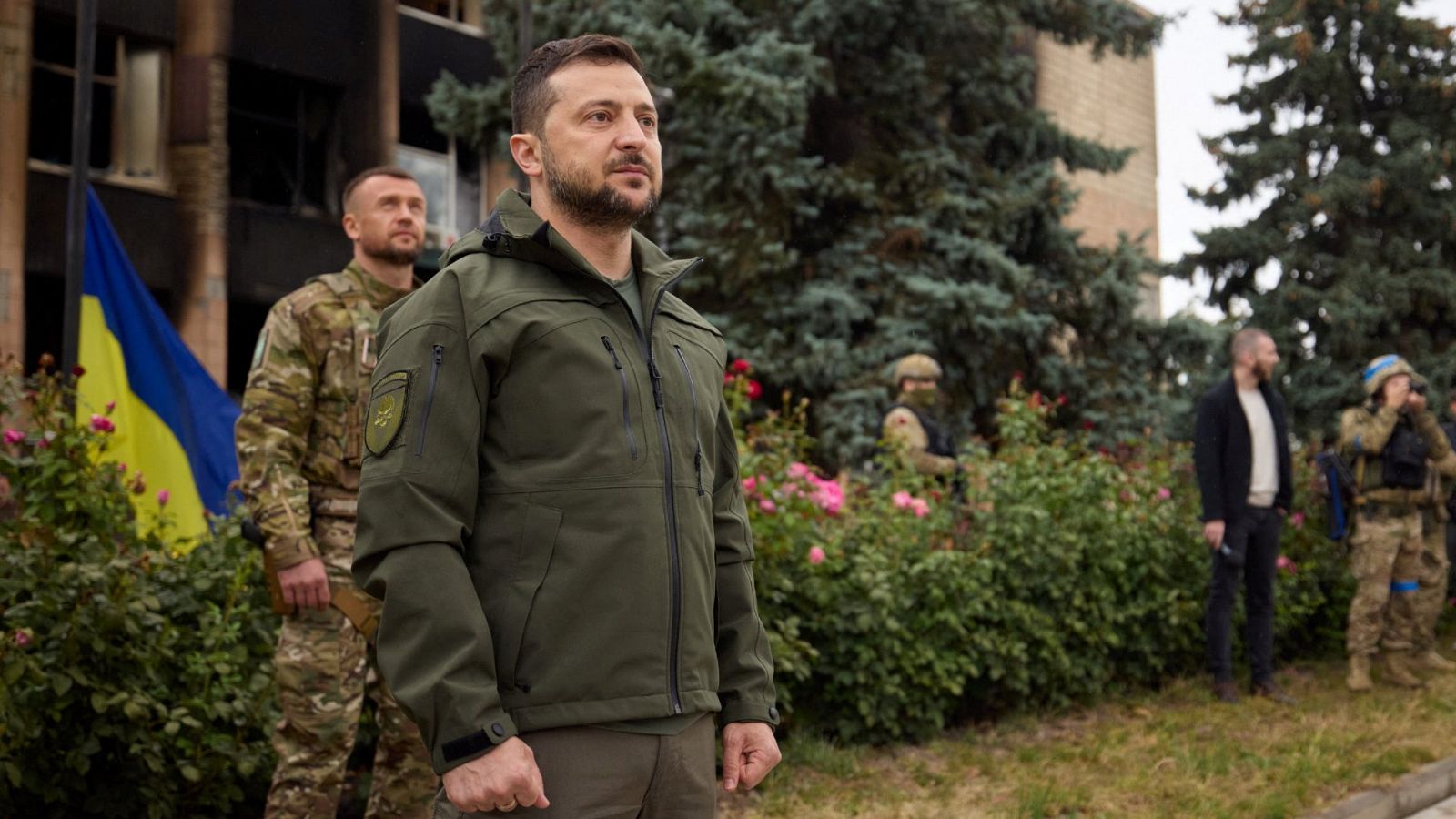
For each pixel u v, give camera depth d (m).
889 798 4.47
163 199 11.42
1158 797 4.56
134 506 4.04
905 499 5.59
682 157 11.59
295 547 3.08
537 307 1.81
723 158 11.30
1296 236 13.98
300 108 12.60
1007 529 5.97
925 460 6.56
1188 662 7.00
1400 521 6.74
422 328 1.80
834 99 12.31
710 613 1.91
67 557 3.68
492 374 1.80
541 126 1.92
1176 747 5.27
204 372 6.93
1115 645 6.37
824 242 12.25
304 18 12.44
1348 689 6.76
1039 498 6.27
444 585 1.70
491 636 1.73
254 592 4.04
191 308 11.54
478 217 14.06
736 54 10.95
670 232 11.88
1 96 10.20
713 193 11.52
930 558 5.41
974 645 5.64
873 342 11.27
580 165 1.88
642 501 1.80
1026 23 12.80
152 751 3.48
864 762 4.96
